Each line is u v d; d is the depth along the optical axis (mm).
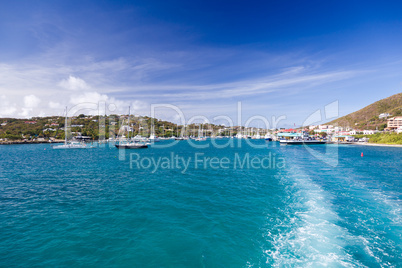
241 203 17234
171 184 23938
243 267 8945
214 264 9203
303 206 16359
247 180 26047
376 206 16188
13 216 14773
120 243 11086
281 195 19484
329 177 28125
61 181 25734
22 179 26984
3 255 10133
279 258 9406
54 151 73438
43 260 9734
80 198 18781
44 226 13172
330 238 11047
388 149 82188
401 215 14234
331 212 14922
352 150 77812
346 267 8531
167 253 10109
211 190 21328
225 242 11008
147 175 29281
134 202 17625
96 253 10211
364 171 33031
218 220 13812
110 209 16031
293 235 11500
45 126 151000
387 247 10086
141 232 12250
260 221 13555
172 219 14055
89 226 13109
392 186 22938
